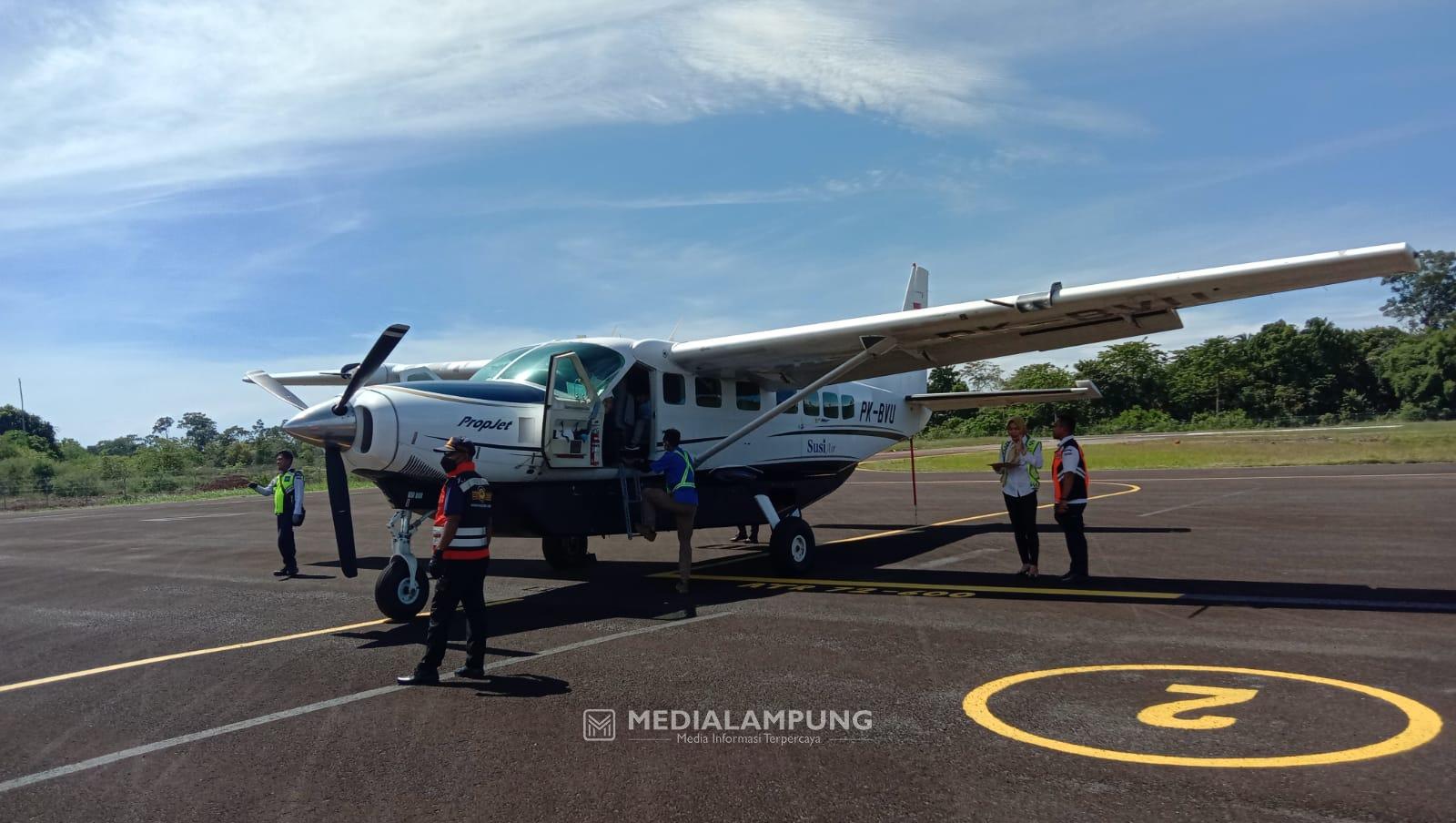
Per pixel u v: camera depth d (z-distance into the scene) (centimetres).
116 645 681
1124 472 2678
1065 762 375
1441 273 9056
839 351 930
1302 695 458
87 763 416
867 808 336
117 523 2019
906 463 3559
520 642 634
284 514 1043
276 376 1222
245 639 685
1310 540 1053
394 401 728
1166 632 609
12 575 1144
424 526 1630
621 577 939
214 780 388
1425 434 3166
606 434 881
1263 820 314
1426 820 310
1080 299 763
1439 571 827
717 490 951
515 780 374
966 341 914
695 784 364
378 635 682
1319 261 663
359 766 397
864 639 609
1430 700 443
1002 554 1032
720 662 556
